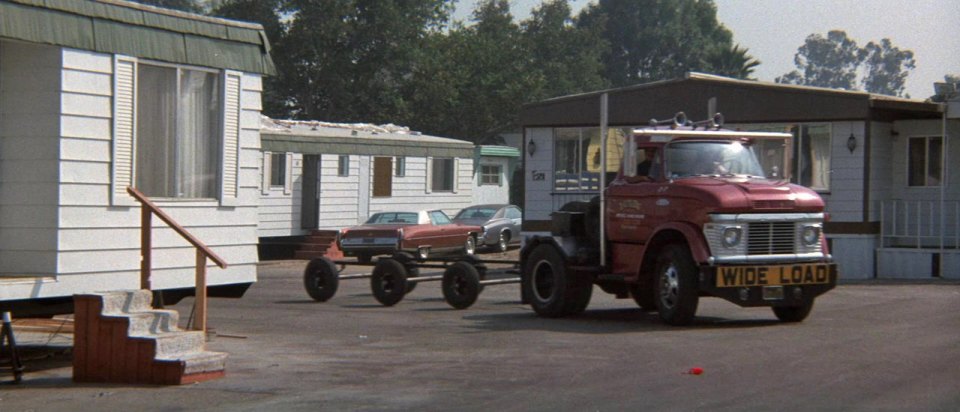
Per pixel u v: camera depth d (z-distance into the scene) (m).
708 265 13.92
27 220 11.62
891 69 111.00
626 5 75.81
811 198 14.60
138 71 12.39
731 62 59.28
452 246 29.58
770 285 14.12
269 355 12.15
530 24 67.69
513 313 16.98
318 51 52.56
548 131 27.56
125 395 9.91
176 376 10.32
